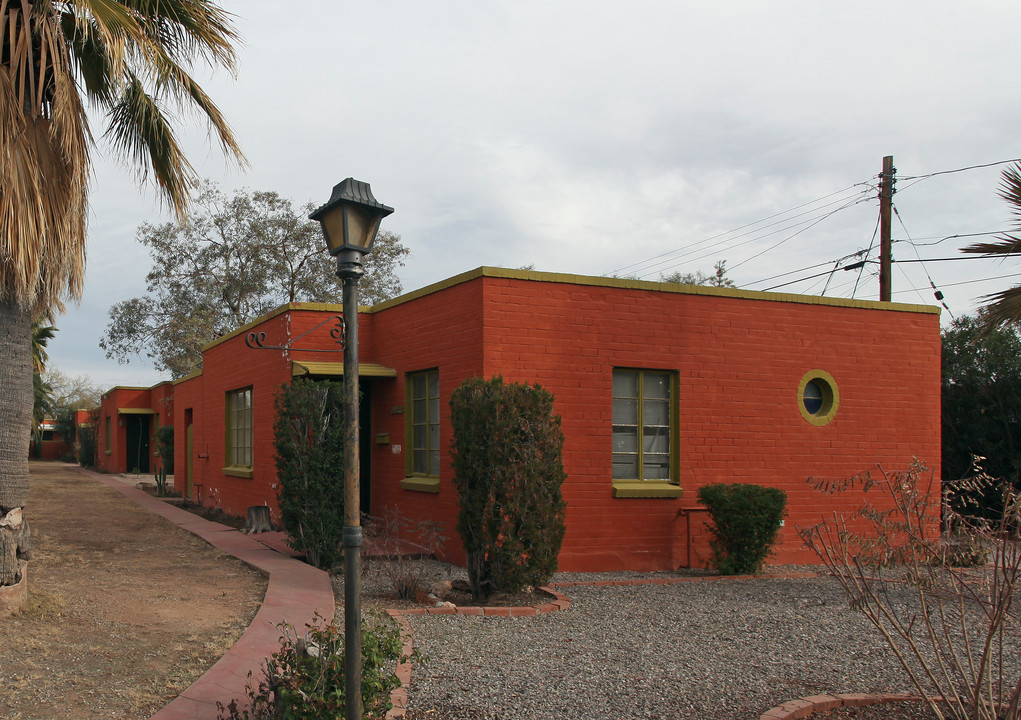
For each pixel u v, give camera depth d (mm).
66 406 52875
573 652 6223
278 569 9203
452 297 10531
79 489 22484
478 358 9836
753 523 10023
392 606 7703
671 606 8070
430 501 10773
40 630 6199
